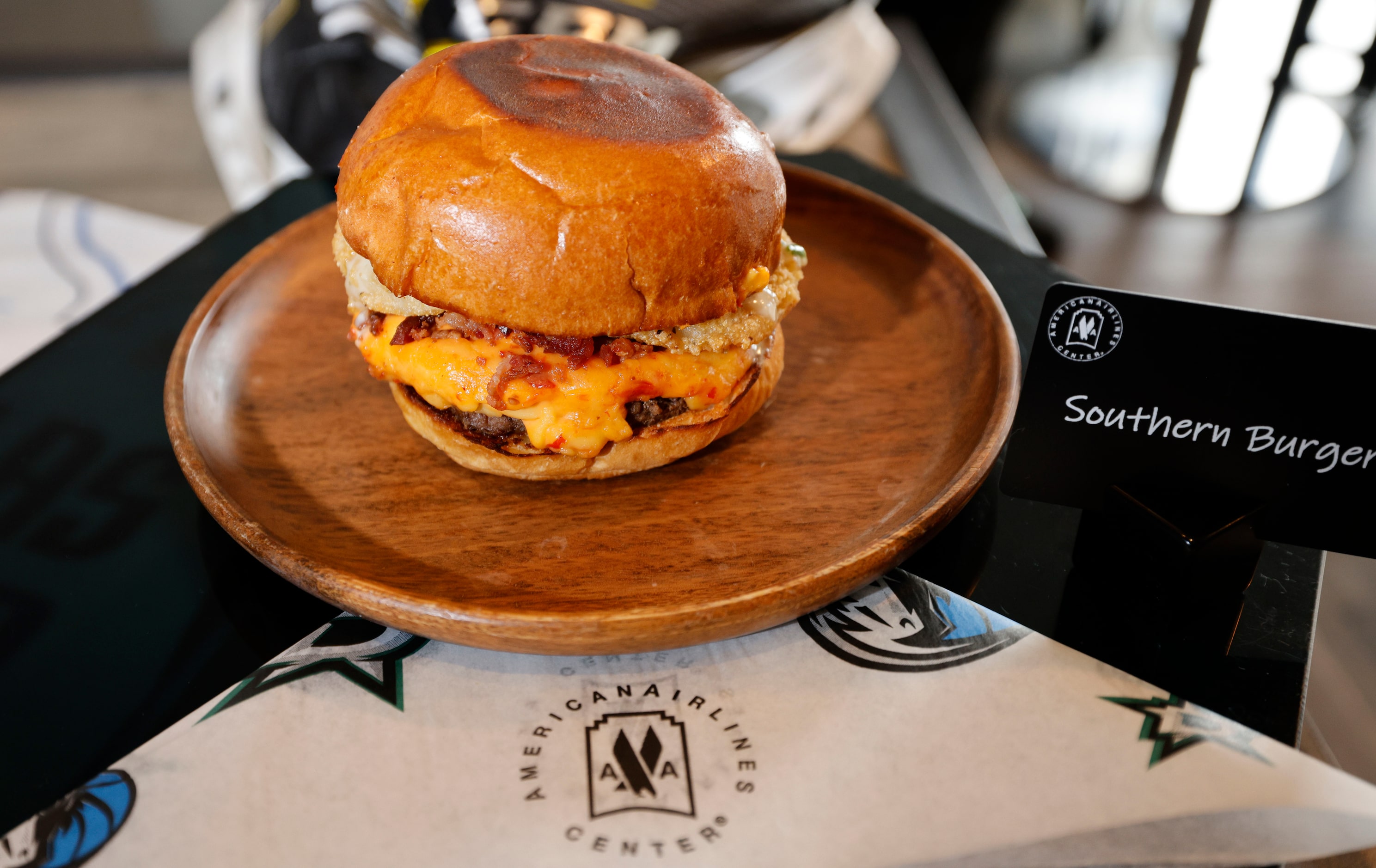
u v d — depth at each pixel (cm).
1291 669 33
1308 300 75
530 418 36
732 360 37
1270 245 81
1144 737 31
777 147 67
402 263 34
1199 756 30
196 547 35
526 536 36
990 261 47
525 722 31
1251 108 88
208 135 83
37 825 29
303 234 44
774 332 39
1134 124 94
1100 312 33
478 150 34
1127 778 30
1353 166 88
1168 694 31
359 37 64
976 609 33
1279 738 31
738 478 38
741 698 31
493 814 29
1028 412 34
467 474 38
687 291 34
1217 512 34
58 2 106
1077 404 34
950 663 32
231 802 29
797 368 42
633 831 29
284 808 29
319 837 29
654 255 33
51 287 62
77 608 34
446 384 36
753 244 35
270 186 74
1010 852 29
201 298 45
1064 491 35
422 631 31
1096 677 32
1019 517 37
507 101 35
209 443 37
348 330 42
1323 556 36
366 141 35
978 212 67
